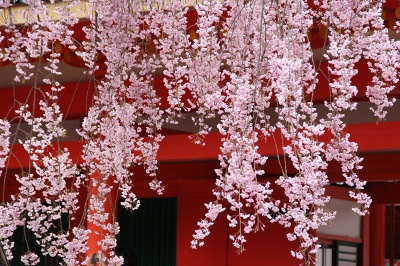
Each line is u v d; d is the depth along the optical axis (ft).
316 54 26.43
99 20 15.07
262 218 33.42
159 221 40.32
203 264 34.88
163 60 15.16
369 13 13.17
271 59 11.75
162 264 39.88
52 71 14.51
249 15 13.15
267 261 33.09
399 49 13.97
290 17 12.44
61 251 15.20
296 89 11.40
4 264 14.85
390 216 43.93
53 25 14.56
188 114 34.88
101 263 15.90
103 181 15.81
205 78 14.67
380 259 38.01
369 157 32.53
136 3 15.08
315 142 11.84
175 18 15.16
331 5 13.25
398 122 25.46
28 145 14.88
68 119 34.73
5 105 34.53
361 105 32.96
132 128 15.83
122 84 16.16
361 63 26.30
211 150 29.30
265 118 13.01
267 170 33.32
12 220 15.06
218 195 12.59
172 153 30.07
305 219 11.78
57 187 15.31
